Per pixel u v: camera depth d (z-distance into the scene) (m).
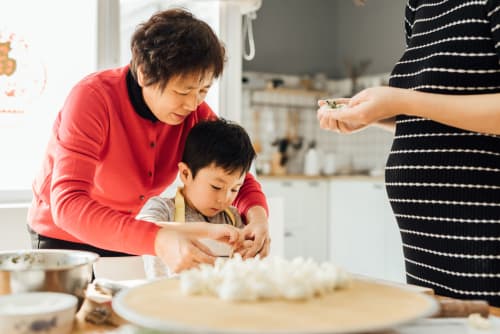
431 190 1.10
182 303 0.71
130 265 1.30
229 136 1.38
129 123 1.30
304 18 5.55
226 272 0.80
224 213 1.53
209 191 1.39
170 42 1.12
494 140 1.04
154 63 1.13
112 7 2.26
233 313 0.66
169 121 1.26
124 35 2.56
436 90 1.09
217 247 1.44
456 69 1.06
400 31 5.11
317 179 4.84
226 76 2.58
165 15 1.19
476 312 0.82
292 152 5.34
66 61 2.28
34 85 2.22
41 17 2.22
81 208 1.02
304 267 0.81
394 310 0.68
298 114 5.42
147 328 0.68
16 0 2.18
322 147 5.57
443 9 1.11
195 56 1.12
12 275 0.80
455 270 1.08
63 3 2.26
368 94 1.03
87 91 1.22
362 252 4.55
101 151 1.29
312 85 5.46
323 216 4.90
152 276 1.33
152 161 1.39
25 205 2.02
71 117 1.17
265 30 5.30
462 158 1.06
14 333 0.69
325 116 1.27
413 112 0.99
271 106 5.25
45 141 2.26
